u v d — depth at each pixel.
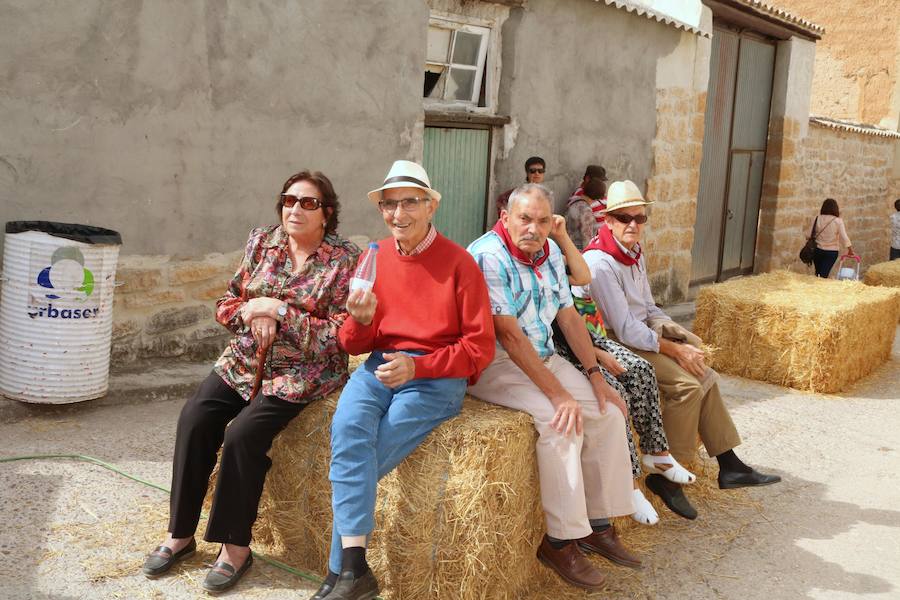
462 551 3.07
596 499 3.50
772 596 3.59
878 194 16.48
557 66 8.27
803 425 5.94
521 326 3.47
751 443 5.47
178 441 3.30
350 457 3.01
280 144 6.17
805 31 12.09
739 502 4.53
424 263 3.20
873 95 16.72
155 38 5.41
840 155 14.73
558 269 3.64
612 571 3.71
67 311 4.70
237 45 5.81
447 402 3.17
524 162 8.16
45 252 4.64
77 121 5.16
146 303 5.64
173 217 5.70
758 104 12.42
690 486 4.59
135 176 5.46
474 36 7.68
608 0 8.30
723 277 12.37
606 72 8.86
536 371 3.32
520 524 3.30
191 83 5.62
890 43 16.33
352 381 3.18
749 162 12.48
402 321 3.19
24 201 5.02
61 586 3.10
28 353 4.72
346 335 3.17
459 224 7.80
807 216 13.99
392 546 3.17
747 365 7.06
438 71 7.53
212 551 3.46
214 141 5.82
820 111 17.42
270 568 3.39
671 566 3.79
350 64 6.49
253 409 3.22
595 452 3.49
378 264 3.27
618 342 4.34
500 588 3.26
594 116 8.83
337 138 6.52
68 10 5.02
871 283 10.62
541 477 3.35
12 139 4.93
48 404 4.95
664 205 10.10
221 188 5.91
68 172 5.17
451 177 7.63
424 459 3.12
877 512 4.52
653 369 4.01
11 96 4.89
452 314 3.17
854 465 5.22
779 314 6.83
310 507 3.40
